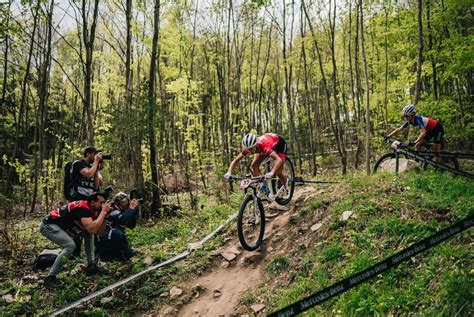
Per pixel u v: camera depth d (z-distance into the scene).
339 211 6.35
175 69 14.35
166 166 16.94
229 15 15.80
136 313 5.95
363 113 16.39
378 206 6.07
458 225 3.34
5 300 5.73
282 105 26.05
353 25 15.77
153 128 10.34
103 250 6.95
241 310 5.48
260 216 6.56
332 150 24.05
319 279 5.14
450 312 3.84
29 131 20.30
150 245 8.17
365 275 2.98
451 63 11.02
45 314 5.59
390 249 5.14
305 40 14.66
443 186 6.55
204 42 16.97
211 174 18.33
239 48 21.19
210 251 7.10
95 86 14.95
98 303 6.01
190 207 11.88
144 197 10.46
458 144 14.11
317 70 18.81
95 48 16.58
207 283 6.34
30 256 7.60
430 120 8.19
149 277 6.53
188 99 15.55
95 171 6.60
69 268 6.71
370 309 4.25
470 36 10.27
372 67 16.06
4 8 9.11
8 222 9.63
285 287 5.57
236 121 22.16
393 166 8.48
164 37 12.88
